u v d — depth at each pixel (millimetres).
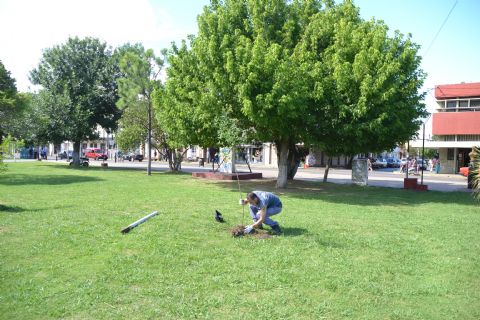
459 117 37094
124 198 13555
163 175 26578
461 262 6699
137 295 4879
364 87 15164
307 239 7871
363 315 4555
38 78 36000
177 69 20062
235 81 15164
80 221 9062
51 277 5398
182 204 12383
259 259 6426
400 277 5891
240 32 17766
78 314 4344
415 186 20469
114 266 5887
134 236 7672
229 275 5648
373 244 7719
